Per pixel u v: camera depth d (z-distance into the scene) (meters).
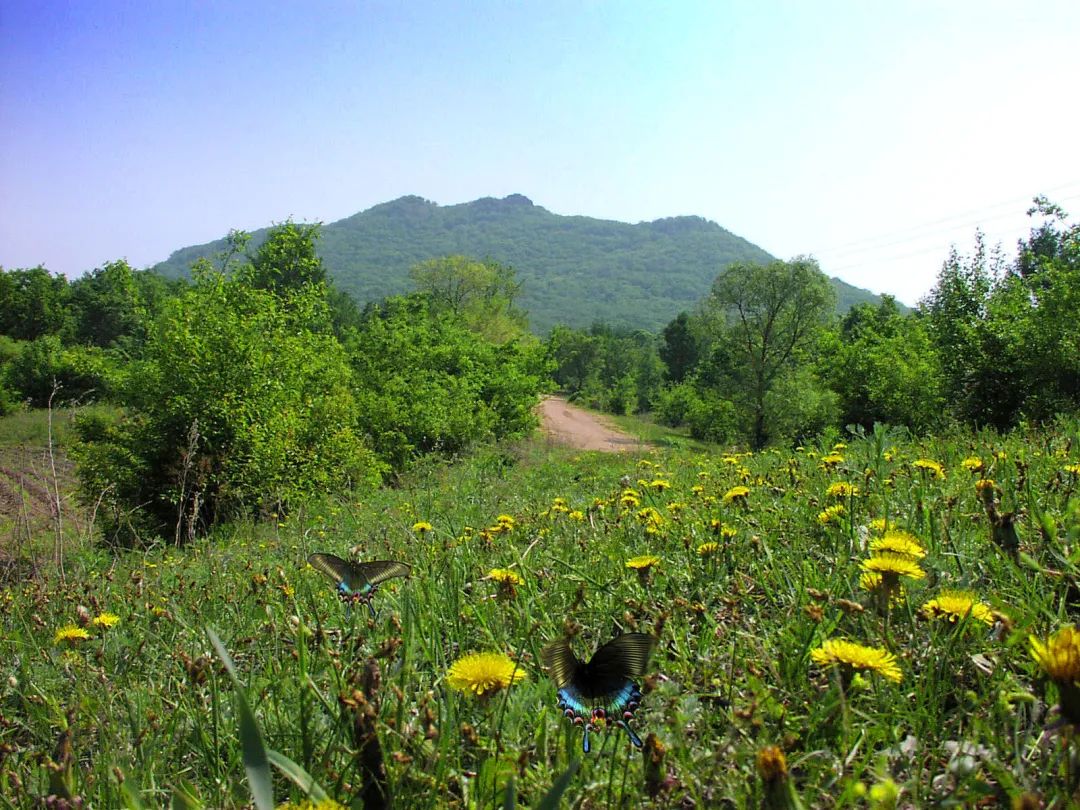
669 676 2.18
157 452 12.91
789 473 4.93
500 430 27.95
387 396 21.75
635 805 1.52
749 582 2.97
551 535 4.18
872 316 32.66
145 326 14.75
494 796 1.55
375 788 1.50
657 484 5.47
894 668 1.61
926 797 1.44
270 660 2.58
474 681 1.64
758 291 39.34
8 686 2.71
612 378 86.31
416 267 69.75
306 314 16.61
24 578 4.93
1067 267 18.73
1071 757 1.30
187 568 5.73
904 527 3.13
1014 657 1.96
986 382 18.31
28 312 58.78
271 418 13.85
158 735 2.18
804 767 1.63
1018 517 3.09
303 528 5.68
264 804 1.27
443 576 3.25
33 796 1.87
